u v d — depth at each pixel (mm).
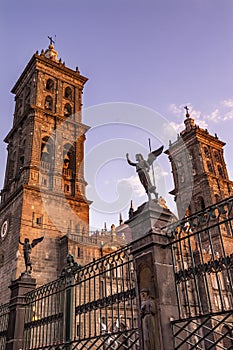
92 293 23828
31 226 39406
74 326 10625
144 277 8070
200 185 64125
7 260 39375
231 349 6883
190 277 7668
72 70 55531
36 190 41719
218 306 33219
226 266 6879
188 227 7992
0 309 16469
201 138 70000
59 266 38844
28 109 47438
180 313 7477
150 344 7223
